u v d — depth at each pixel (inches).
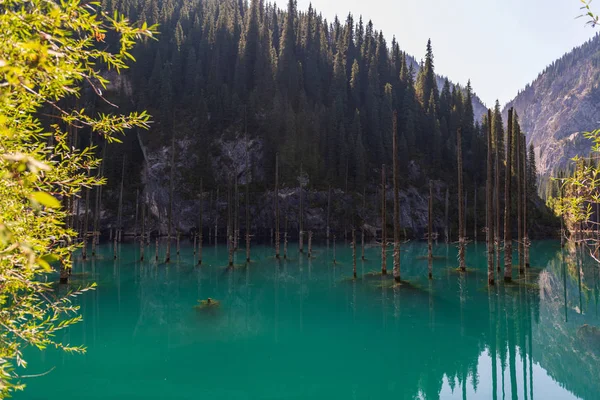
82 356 561.9
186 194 2876.5
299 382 488.4
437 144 3501.5
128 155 3186.5
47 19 101.3
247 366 537.6
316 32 4311.0
